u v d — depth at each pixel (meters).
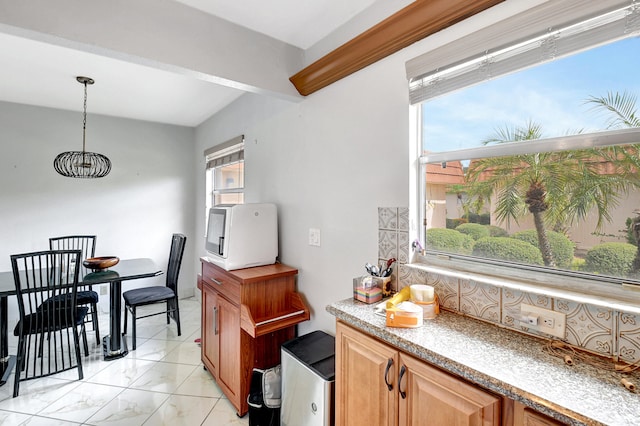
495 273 1.26
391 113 1.58
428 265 1.48
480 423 0.88
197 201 4.26
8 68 2.42
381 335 1.16
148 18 1.56
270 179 2.57
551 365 0.91
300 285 2.20
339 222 1.89
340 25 1.85
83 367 2.50
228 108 3.32
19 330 2.16
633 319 0.90
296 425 1.62
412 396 1.07
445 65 1.33
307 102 2.14
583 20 0.99
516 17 1.11
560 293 1.04
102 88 2.84
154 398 2.12
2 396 2.12
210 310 2.35
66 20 1.36
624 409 0.71
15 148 3.23
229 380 2.06
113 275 2.70
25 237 3.29
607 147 1.00
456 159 1.38
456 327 1.18
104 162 3.61
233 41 1.83
